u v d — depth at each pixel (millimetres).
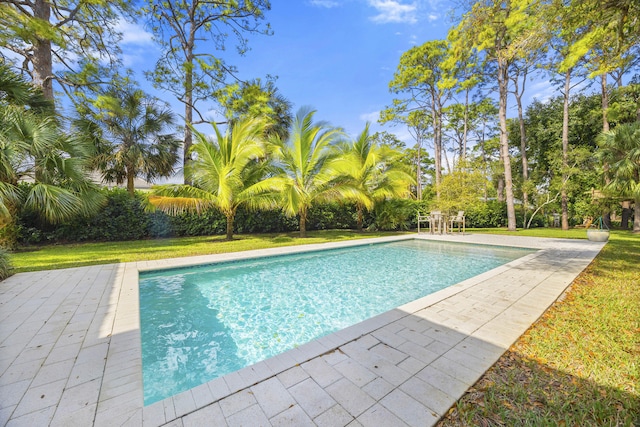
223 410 1528
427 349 2180
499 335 2410
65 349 2199
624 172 9328
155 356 2691
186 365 2537
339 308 3916
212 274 5508
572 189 13422
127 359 2062
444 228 11500
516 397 1644
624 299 3299
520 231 12719
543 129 16500
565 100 13453
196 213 10391
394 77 17750
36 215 7641
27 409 1520
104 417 1470
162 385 2236
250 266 6164
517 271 4711
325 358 2061
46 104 6852
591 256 6004
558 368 1934
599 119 14289
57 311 2994
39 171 5500
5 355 2096
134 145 10141
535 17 4527
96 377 1832
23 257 6145
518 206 16438
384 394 1652
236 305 3998
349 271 5902
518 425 1432
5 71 5887
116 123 10102
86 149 6535
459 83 14844
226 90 12891
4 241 6676
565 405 1555
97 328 2590
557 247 7402
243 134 8953
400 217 13141
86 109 10062
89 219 8469
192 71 12125
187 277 5262
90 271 4785
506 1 4863
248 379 1811
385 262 6734
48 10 9148
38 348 2209
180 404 1574
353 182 10734
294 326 3361
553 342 2291
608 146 10227
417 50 16078
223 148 9016
